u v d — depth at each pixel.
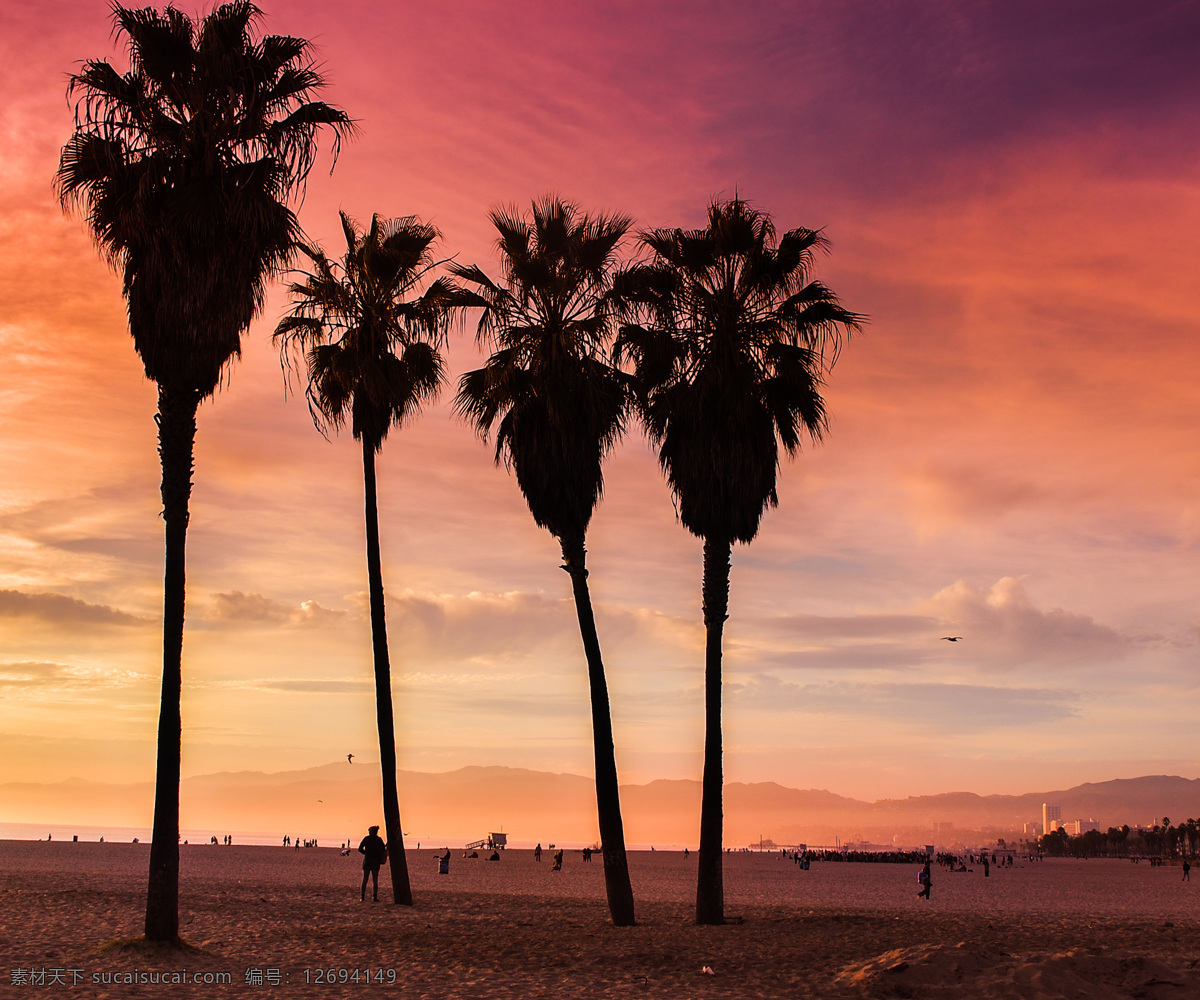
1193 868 122.31
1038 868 120.75
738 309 23.91
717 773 23.02
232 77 16.11
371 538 27.78
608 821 22.69
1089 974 12.49
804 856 78.94
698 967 15.50
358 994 12.79
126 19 16.02
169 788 15.48
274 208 16.45
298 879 43.19
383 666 27.58
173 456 15.87
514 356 23.58
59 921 19.50
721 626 23.56
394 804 27.27
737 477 22.69
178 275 15.55
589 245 23.55
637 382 24.31
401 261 27.20
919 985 12.43
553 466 22.95
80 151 16.03
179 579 15.77
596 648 23.28
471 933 19.86
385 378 27.08
